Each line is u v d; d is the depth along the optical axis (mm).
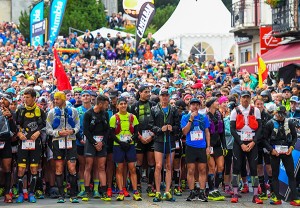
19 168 32438
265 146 32062
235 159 32438
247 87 47031
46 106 36562
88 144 32969
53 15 76312
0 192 33938
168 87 44219
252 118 32219
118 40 81750
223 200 33250
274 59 61594
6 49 73750
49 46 75688
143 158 35281
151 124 33125
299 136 33312
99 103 32750
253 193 33062
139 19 76125
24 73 59094
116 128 32812
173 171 35156
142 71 57812
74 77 57156
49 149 33844
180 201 32781
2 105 32406
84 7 135750
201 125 32625
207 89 42531
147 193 35375
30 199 32562
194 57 86250
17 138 32812
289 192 32000
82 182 33906
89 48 76750
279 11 67875
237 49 85688
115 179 35656
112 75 57750
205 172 32812
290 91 38531
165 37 92938
